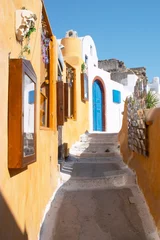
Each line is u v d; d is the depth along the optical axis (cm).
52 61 644
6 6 227
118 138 1030
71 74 1041
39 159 411
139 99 630
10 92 238
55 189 597
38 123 407
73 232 429
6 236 221
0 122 212
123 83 2095
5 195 221
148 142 520
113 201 541
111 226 450
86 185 630
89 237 418
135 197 553
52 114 617
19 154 234
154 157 468
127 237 417
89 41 1467
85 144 997
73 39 1178
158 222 416
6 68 230
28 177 316
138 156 631
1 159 213
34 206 361
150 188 492
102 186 628
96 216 482
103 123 1427
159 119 439
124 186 618
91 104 1330
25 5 311
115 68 2284
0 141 211
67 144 855
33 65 367
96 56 1616
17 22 260
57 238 410
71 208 510
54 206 512
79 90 1114
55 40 661
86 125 1232
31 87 292
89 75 1327
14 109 237
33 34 363
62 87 679
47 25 584
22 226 282
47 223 441
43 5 490
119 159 855
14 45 257
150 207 479
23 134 242
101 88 1437
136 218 472
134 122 654
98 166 776
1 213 209
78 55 1177
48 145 520
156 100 686
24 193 294
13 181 248
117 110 1573
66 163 805
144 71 2439
